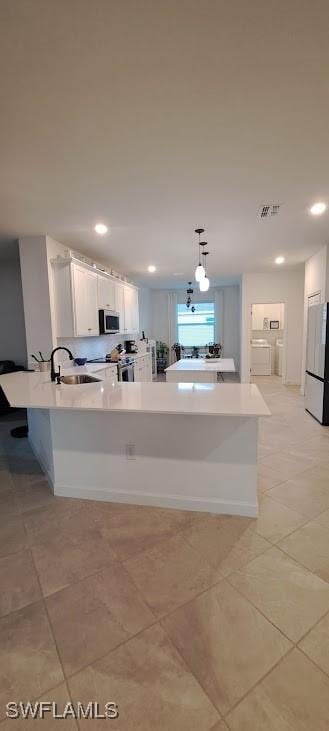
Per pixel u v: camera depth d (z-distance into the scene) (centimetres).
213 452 232
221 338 935
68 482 261
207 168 247
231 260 575
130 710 115
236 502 232
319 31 135
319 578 172
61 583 172
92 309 472
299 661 129
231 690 120
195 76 157
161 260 560
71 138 205
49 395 253
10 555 194
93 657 133
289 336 750
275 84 163
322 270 489
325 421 443
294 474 295
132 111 181
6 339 573
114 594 164
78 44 139
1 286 565
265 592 163
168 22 130
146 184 271
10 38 135
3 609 156
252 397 239
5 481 289
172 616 151
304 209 333
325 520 225
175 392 261
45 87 161
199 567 181
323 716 111
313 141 215
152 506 245
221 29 134
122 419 244
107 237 412
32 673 128
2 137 202
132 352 692
